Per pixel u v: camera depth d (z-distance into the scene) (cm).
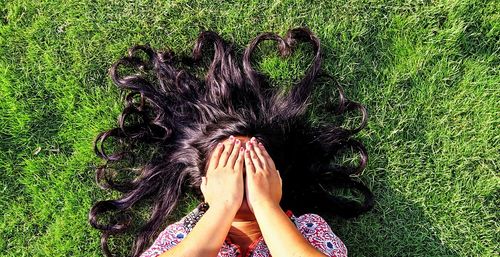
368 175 117
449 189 115
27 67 118
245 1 119
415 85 117
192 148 111
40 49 118
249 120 110
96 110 118
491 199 115
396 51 117
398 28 118
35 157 118
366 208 114
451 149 116
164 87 116
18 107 117
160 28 119
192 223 102
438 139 116
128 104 115
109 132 114
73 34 119
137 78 115
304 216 107
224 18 119
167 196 114
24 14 119
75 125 118
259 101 116
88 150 117
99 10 119
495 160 116
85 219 116
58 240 116
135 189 115
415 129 117
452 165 116
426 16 117
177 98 115
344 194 117
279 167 110
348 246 116
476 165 116
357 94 117
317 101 118
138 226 117
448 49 117
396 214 116
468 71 117
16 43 118
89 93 118
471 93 117
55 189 117
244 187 97
